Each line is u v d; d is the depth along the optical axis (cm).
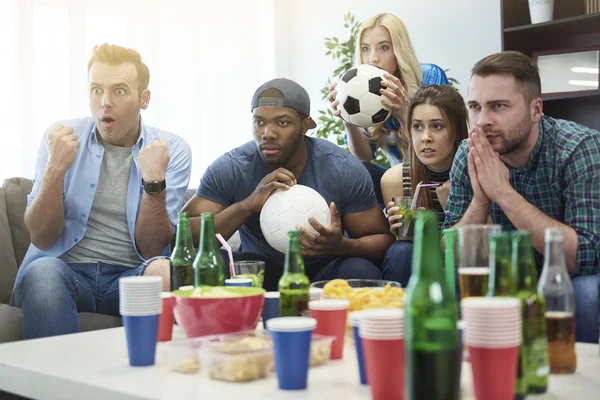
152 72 393
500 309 77
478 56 390
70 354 121
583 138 180
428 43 410
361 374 98
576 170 178
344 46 429
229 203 234
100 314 208
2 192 243
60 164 209
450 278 122
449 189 221
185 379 102
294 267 120
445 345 75
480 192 186
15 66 335
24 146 337
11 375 114
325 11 459
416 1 414
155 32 393
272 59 468
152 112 396
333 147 236
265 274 225
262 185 216
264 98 218
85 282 212
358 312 100
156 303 112
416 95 231
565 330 102
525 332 91
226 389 96
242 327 117
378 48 319
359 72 272
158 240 220
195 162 420
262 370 102
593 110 346
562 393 91
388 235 227
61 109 351
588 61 330
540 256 183
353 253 217
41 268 186
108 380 101
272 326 96
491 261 95
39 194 210
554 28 335
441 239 201
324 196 227
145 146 225
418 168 236
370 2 435
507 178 181
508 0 343
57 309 183
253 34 458
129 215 222
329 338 110
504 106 178
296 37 474
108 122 222
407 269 206
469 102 186
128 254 222
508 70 177
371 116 271
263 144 219
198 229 221
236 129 448
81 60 356
